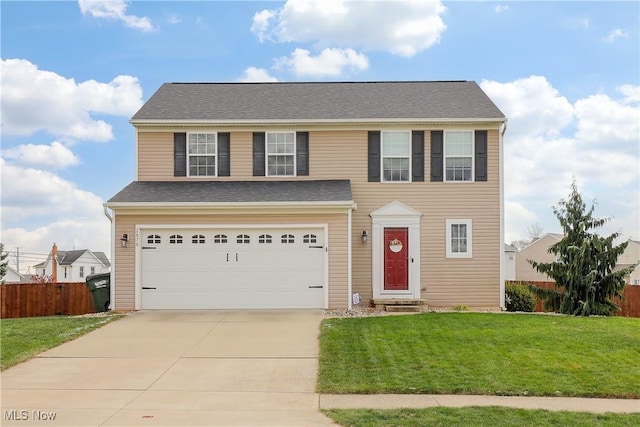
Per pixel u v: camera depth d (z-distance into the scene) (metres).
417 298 18.81
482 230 19.09
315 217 17.58
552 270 17.69
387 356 11.05
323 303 17.50
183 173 19.33
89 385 9.47
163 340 12.97
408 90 21.62
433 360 10.73
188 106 20.23
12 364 10.78
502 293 18.94
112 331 14.02
